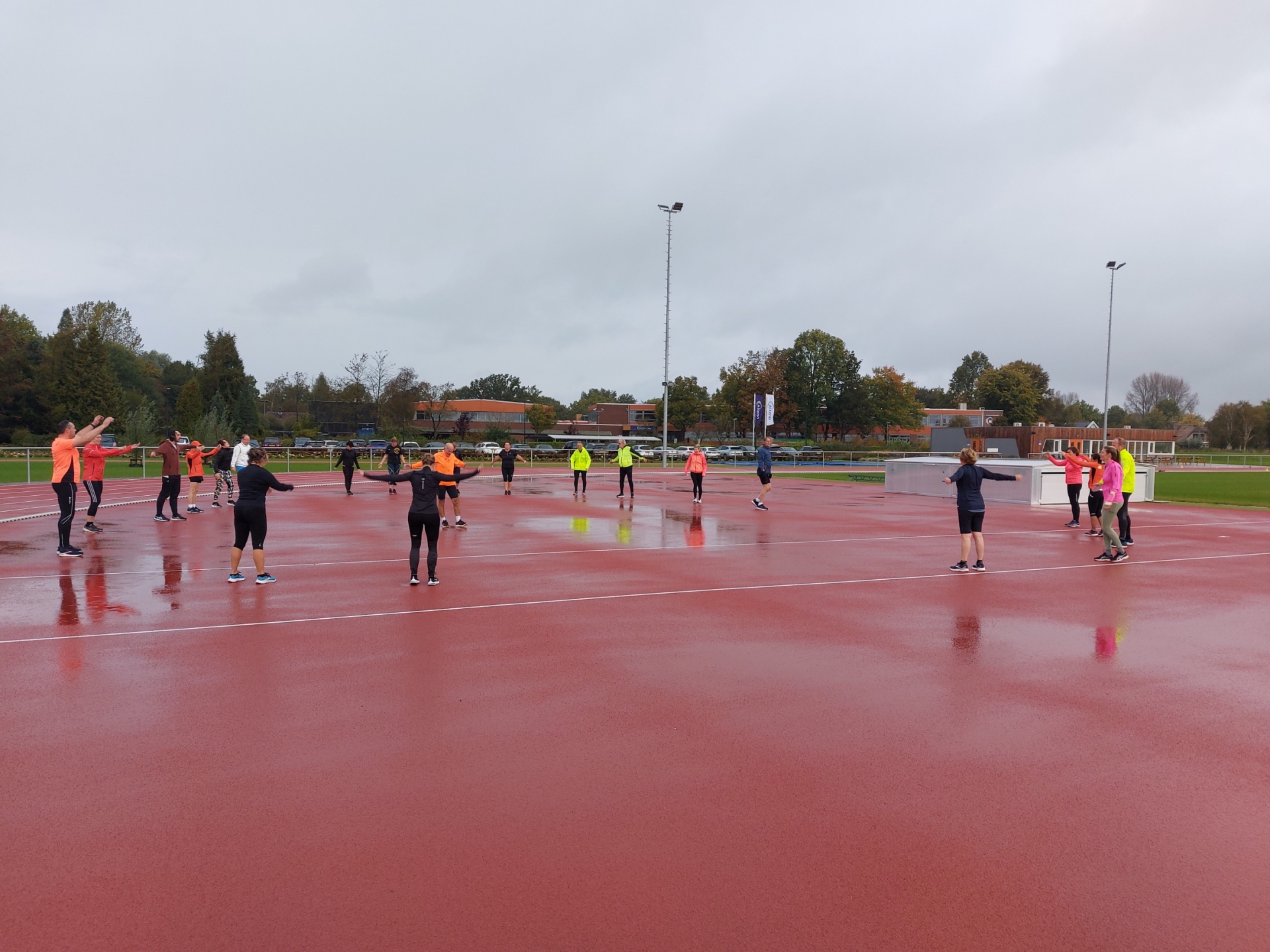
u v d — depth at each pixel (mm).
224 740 5422
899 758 5223
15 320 110375
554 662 7355
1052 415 148125
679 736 5574
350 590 10781
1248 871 3889
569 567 12820
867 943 3309
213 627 8633
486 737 5520
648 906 3549
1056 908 3562
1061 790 4762
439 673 6992
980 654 7738
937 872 3855
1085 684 6824
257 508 11086
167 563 12938
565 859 3936
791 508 24047
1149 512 24203
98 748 5285
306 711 6012
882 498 28969
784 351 107125
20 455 54375
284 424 109125
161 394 113375
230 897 3598
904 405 109000
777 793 4684
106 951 3215
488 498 27328
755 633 8539
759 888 3707
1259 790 4785
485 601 10086
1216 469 70375
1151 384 181875
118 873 3791
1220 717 6051
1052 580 11867
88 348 86188
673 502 25750
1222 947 3299
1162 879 3811
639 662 7371
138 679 6754
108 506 23656
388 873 3799
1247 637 8516
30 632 8352
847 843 4121
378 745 5363
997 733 5672
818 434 115125
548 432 112188
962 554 12688
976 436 79688
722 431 115000
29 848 4012
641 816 4395
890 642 8188
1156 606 10086
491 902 3568
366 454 68375
